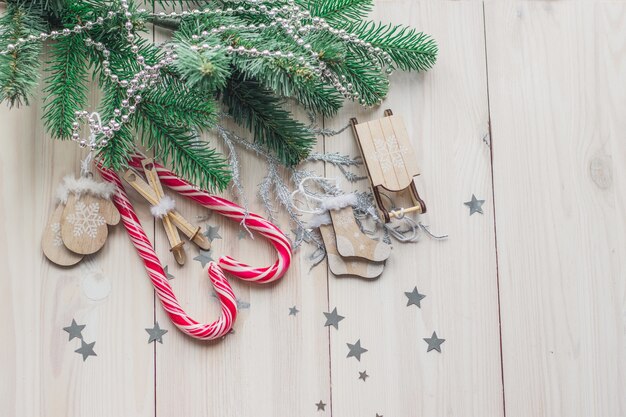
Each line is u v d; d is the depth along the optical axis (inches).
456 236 34.0
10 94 29.4
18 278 32.5
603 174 34.5
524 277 34.1
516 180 34.3
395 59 32.9
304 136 32.5
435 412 33.5
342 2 32.2
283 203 33.3
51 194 32.8
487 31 34.6
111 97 30.9
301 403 33.2
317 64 31.5
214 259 33.3
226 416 33.0
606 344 34.1
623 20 34.9
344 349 33.5
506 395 33.7
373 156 32.7
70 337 32.6
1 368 32.3
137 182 32.4
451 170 34.2
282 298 33.4
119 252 33.0
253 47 30.6
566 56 34.8
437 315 33.8
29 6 30.9
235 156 32.9
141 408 32.7
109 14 30.5
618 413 33.9
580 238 34.3
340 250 33.0
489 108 34.4
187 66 29.2
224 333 32.5
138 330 32.9
